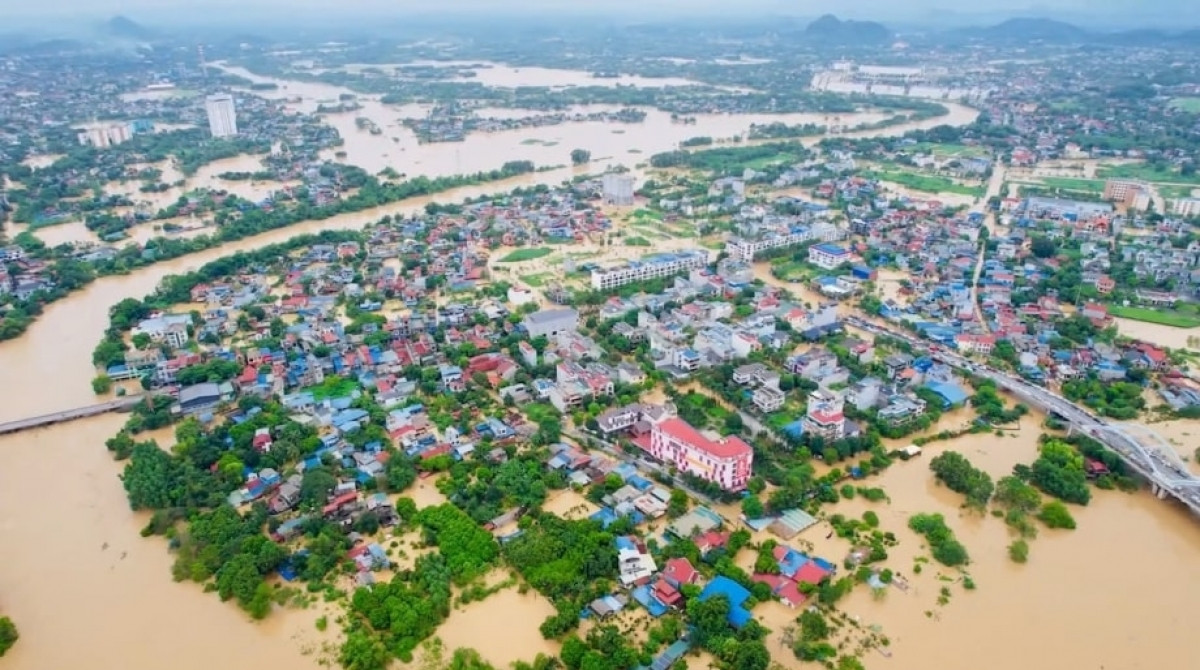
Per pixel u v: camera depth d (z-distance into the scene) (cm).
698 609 19575
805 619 19512
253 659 19275
